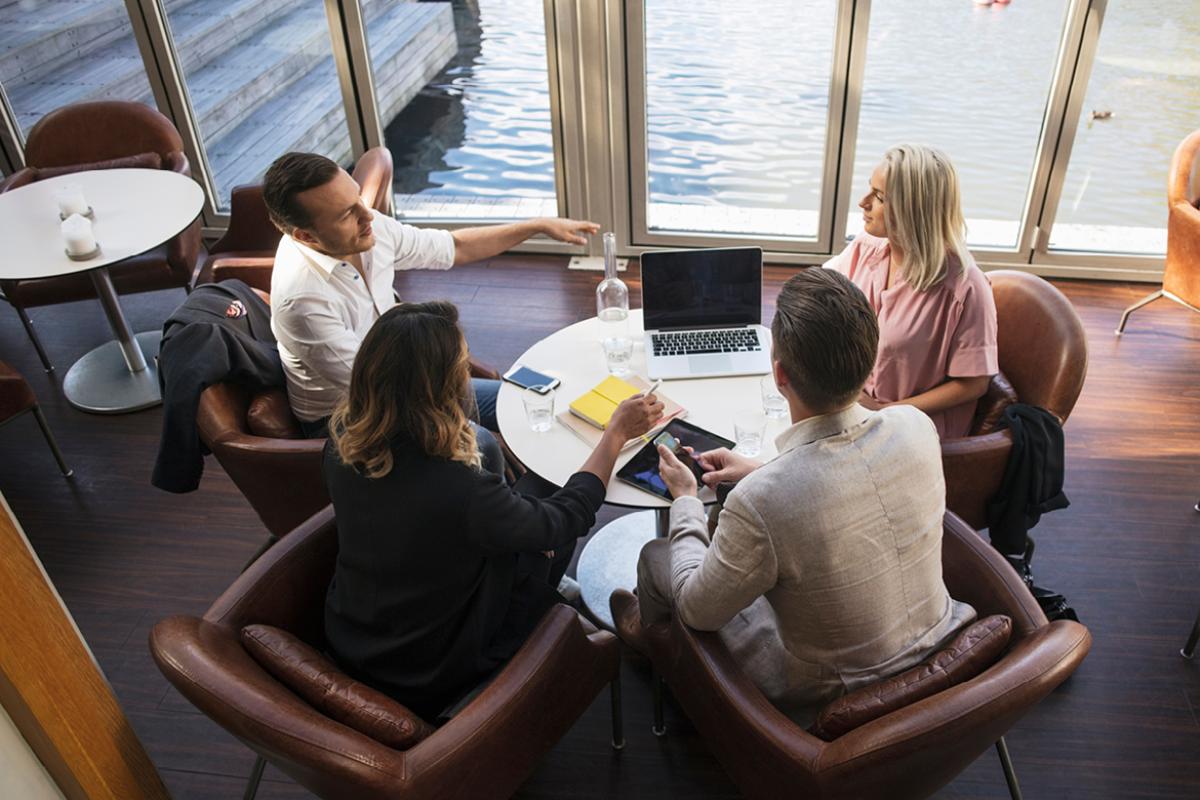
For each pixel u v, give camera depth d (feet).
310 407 7.94
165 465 7.20
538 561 6.47
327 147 13.70
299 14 12.62
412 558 5.21
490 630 5.71
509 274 13.64
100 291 10.91
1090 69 11.28
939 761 4.52
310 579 5.98
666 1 11.68
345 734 4.50
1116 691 7.45
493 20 12.24
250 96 13.37
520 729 5.24
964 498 6.96
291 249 7.80
